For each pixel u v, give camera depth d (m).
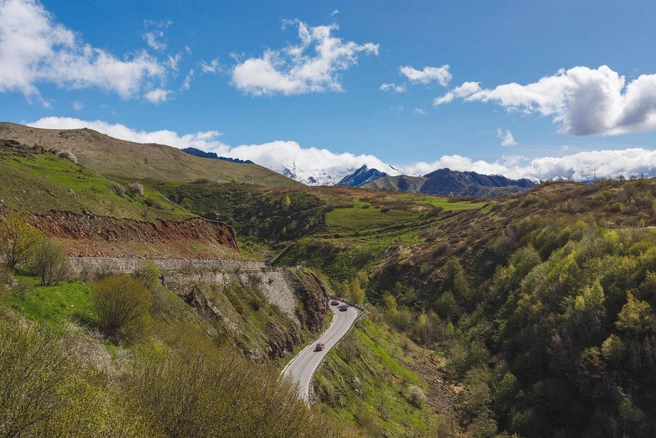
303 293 61.91
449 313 96.12
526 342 68.56
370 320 79.88
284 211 181.50
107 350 20.28
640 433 48.56
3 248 24.12
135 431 12.34
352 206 180.12
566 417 55.59
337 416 40.06
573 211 122.75
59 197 40.59
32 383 10.80
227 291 43.50
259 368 24.94
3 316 16.20
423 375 70.88
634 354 54.88
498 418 58.12
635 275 64.50
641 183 129.62
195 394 16.88
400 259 120.75
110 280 24.39
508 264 99.06
